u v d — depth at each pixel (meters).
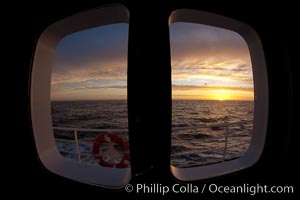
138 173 1.08
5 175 1.27
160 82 1.05
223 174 1.26
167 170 1.09
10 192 1.27
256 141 1.38
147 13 1.09
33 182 1.27
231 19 1.21
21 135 1.24
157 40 1.08
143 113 1.05
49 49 1.38
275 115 1.21
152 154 1.07
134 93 1.01
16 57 1.23
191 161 5.43
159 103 1.06
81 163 1.49
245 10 1.19
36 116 1.29
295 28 1.20
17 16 1.23
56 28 1.28
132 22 1.08
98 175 1.34
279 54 1.20
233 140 7.70
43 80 1.36
